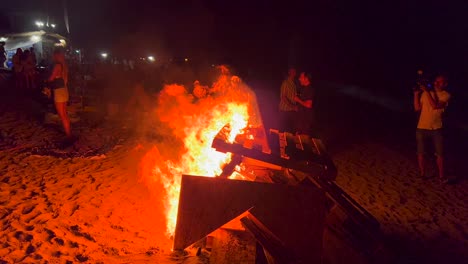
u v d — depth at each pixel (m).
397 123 16.03
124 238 4.34
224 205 3.42
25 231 4.16
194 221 3.38
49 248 3.86
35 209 4.77
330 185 4.40
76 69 20.59
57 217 4.63
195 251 3.87
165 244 4.28
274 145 4.77
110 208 5.14
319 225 3.37
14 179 5.75
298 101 8.43
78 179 6.05
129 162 7.25
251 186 3.46
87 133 9.13
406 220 5.82
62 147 7.65
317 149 4.89
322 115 16.31
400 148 11.01
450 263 4.62
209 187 3.46
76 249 3.91
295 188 3.46
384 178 7.87
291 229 3.35
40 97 12.60
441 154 7.71
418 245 5.01
